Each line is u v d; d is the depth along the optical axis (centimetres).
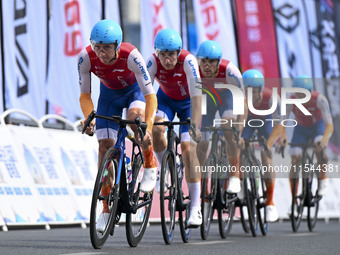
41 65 2681
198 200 1730
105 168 1352
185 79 1733
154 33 3150
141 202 1523
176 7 3281
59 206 2303
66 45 2764
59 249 1385
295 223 2433
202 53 1852
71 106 2764
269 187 2209
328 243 1767
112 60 1452
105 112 1597
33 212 2191
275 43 3894
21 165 2219
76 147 2502
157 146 1688
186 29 3456
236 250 1484
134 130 1515
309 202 2502
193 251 1409
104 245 1505
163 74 1730
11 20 2577
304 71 4138
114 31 1396
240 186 2069
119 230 1675
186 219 1722
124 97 1591
